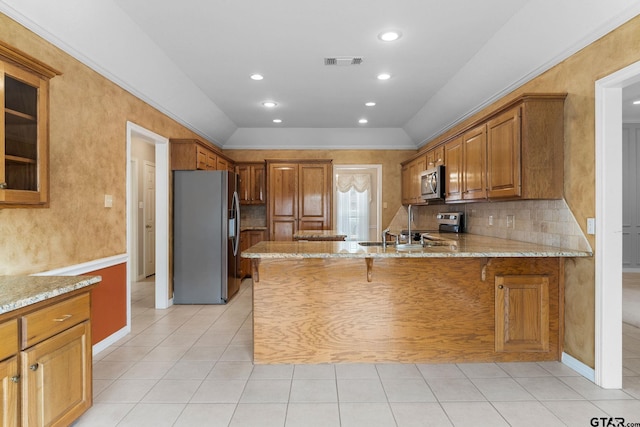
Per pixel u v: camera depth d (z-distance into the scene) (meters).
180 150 4.50
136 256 6.09
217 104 4.92
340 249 2.84
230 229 4.73
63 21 2.36
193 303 4.56
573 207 2.64
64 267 2.56
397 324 2.81
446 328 2.81
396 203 6.66
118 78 3.15
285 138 6.50
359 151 6.66
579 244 2.59
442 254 2.53
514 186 2.84
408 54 3.35
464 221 4.84
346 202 7.07
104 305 3.07
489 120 3.25
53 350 1.71
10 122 1.83
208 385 2.44
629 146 6.19
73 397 1.86
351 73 3.81
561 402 2.21
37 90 1.96
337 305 2.80
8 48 1.72
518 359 2.81
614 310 2.37
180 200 4.55
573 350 2.67
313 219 6.23
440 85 4.17
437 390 2.37
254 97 4.63
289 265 2.79
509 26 2.81
